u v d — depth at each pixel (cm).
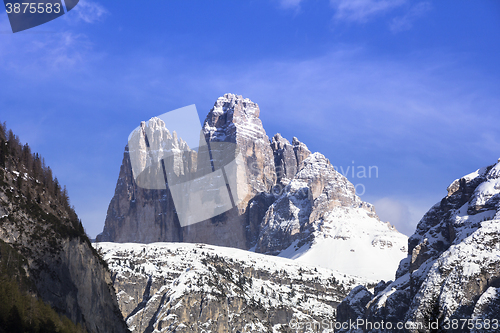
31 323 15300
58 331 15912
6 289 15588
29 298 16088
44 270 18062
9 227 18062
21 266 16962
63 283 18700
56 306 17712
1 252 16662
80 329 17412
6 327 14650
